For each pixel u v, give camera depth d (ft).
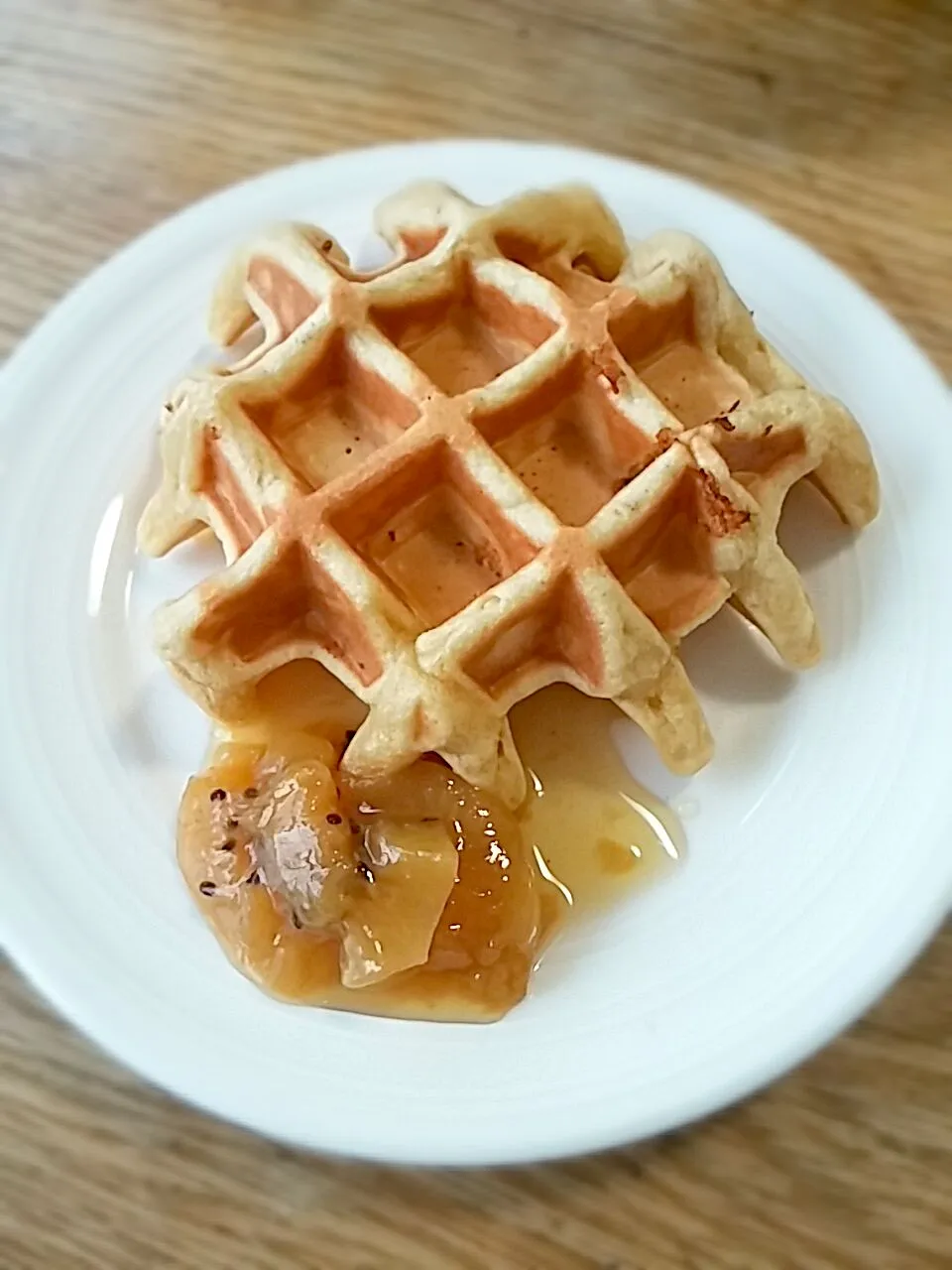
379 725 0.63
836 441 0.69
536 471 0.68
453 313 0.71
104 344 0.78
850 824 0.66
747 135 0.91
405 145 0.84
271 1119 0.61
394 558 0.67
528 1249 0.65
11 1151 0.67
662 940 0.65
